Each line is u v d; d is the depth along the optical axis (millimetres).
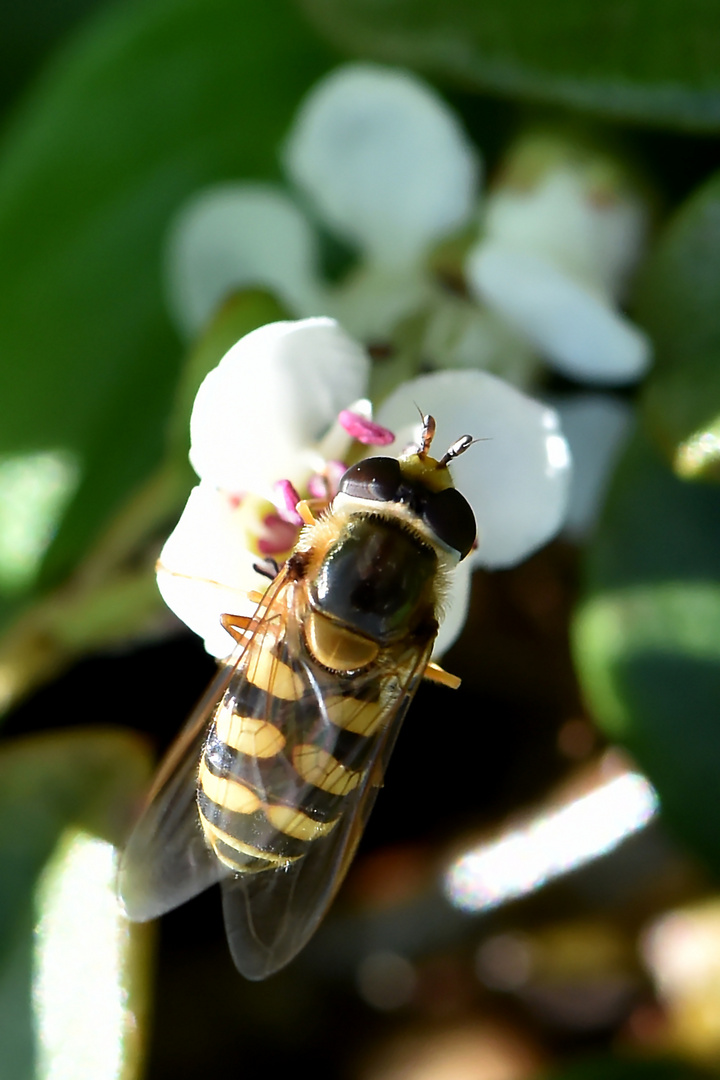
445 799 114
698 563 103
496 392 97
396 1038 112
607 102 104
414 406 97
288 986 113
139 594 107
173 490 106
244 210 110
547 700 113
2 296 112
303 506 95
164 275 113
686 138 107
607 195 107
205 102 113
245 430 95
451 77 106
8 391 112
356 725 95
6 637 108
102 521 111
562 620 112
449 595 95
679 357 102
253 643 95
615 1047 110
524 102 109
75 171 112
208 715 96
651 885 111
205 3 112
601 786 110
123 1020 103
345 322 108
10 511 111
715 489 103
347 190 109
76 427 112
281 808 95
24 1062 102
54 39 120
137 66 112
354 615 94
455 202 109
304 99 113
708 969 110
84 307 112
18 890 105
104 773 107
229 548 96
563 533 111
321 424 96
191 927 113
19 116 115
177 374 113
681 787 102
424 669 95
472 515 95
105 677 113
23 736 113
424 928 112
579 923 112
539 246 107
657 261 103
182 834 96
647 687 102
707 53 103
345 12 106
